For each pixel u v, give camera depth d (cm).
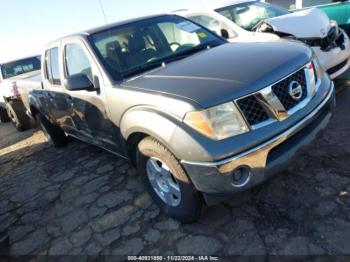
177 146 230
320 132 267
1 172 532
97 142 389
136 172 393
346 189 274
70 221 331
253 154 223
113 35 357
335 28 468
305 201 272
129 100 277
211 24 582
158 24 386
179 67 296
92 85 323
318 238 234
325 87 282
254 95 229
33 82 540
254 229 256
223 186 224
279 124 233
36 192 416
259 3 637
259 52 284
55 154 541
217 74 252
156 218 298
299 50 281
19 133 802
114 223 308
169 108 238
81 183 405
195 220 271
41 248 301
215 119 221
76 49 360
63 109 428
